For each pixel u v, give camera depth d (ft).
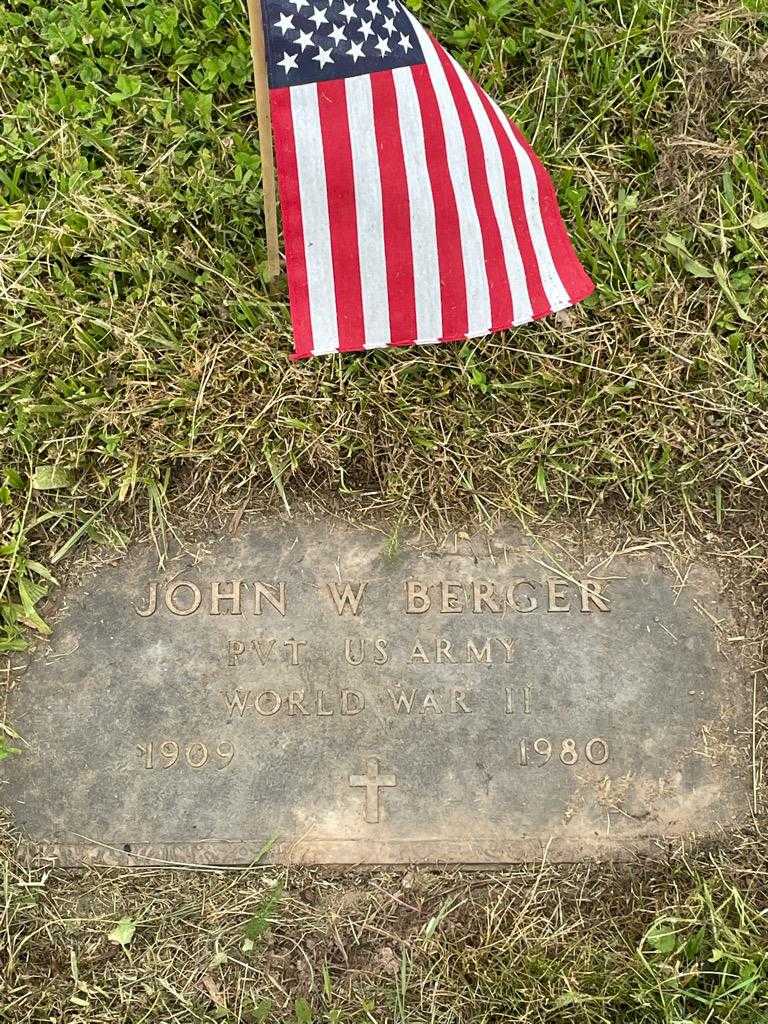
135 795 3.46
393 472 3.63
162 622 3.53
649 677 3.51
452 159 3.14
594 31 3.85
